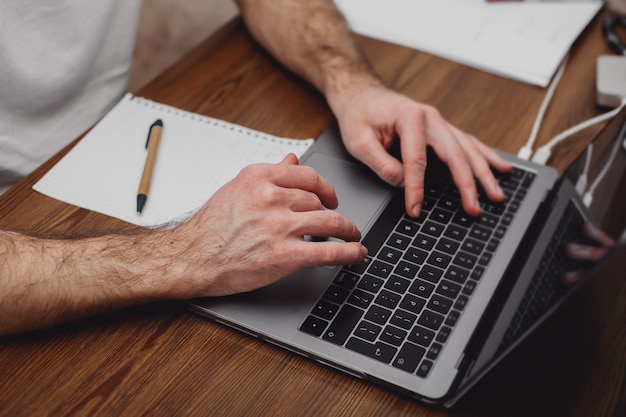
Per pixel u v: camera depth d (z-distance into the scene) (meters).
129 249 0.68
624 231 0.49
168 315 0.66
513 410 0.59
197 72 0.96
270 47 0.97
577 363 0.62
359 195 0.77
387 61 0.97
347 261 0.66
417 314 0.64
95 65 1.06
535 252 0.68
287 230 0.65
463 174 0.77
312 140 0.85
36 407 0.59
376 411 0.58
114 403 0.59
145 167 0.79
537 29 1.00
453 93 0.92
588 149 0.73
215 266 0.66
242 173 0.70
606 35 0.98
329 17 0.98
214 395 0.60
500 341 0.58
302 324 0.63
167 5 2.19
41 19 0.96
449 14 1.04
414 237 0.72
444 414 0.58
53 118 1.03
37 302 0.64
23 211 0.75
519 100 0.90
